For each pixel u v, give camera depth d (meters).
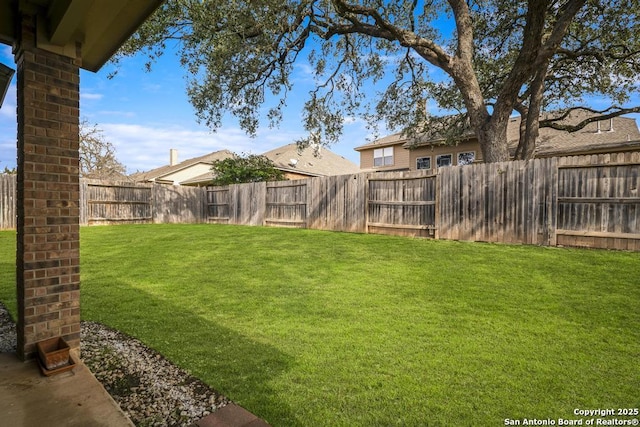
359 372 2.62
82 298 4.47
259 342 3.16
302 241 8.59
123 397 2.28
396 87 13.38
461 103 12.90
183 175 27.27
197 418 2.06
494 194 7.16
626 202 5.75
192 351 2.97
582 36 10.80
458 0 9.61
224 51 8.96
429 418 2.08
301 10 9.13
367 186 9.49
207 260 6.79
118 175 23.83
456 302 4.19
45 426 1.94
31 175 2.74
